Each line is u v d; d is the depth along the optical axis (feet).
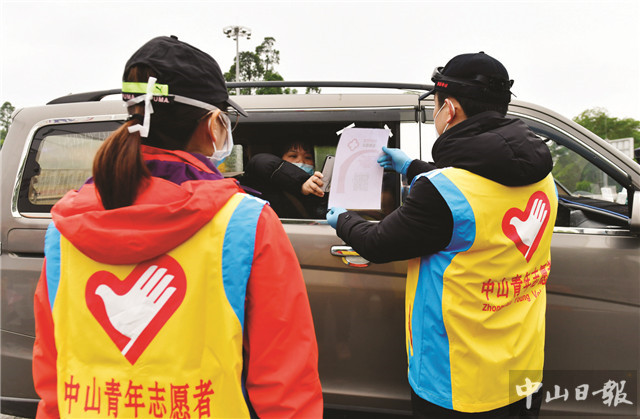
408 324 4.50
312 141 6.77
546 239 4.30
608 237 6.14
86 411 2.44
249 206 2.53
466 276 3.85
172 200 2.38
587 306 6.09
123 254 2.29
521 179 3.80
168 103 2.52
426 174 3.95
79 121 6.70
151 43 2.61
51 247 2.64
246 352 2.65
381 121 6.62
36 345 2.74
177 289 2.39
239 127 6.78
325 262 6.29
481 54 4.26
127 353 2.40
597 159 6.30
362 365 6.26
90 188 2.61
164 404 2.38
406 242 3.90
